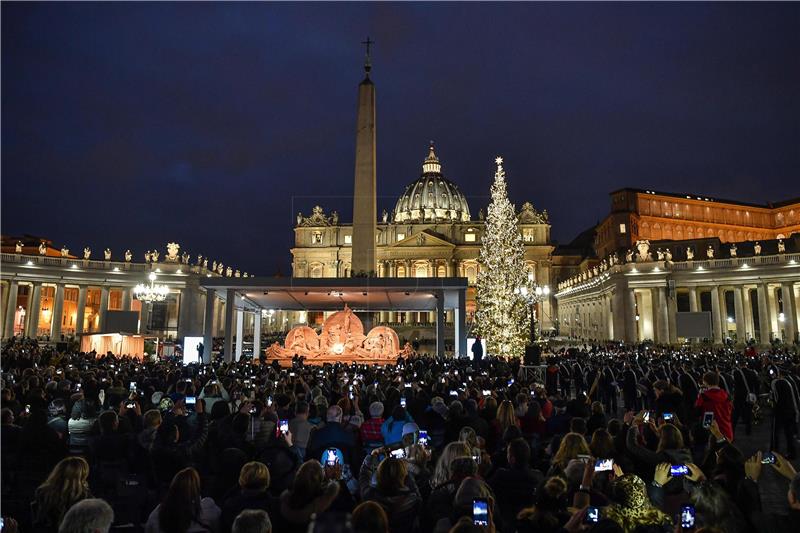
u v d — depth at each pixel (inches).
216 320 3651.6
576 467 255.8
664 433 307.4
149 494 319.6
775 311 2962.6
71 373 733.3
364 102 1533.0
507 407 401.4
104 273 2970.0
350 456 322.7
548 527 202.4
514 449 274.7
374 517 151.8
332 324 1566.2
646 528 192.5
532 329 1520.7
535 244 4972.9
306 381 681.6
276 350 1558.8
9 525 215.5
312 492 205.0
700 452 443.5
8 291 2807.6
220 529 220.2
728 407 459.5
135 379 728.3
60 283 2876.5
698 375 813.2
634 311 3026.6
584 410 460.4
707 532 163.3
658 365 1040.8
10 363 1086.4
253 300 1715.1
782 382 568.7
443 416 437.1
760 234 4785.9
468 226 5231.3
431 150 6141.7
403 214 5753.0
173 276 3102.9
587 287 3875.5
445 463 263.6
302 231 5305.1
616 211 4293.8
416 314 4702.3
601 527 192.4
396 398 458.0
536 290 2076.8
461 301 1418.6
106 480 323.6
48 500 217.6
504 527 260.1
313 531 99.6
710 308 3336.6
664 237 4399.6
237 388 620.4
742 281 2736.2
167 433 308.3
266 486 226.5
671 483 249.4
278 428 334.0
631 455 338.3
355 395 551.8
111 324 1628.9
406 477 252.8
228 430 340.2
